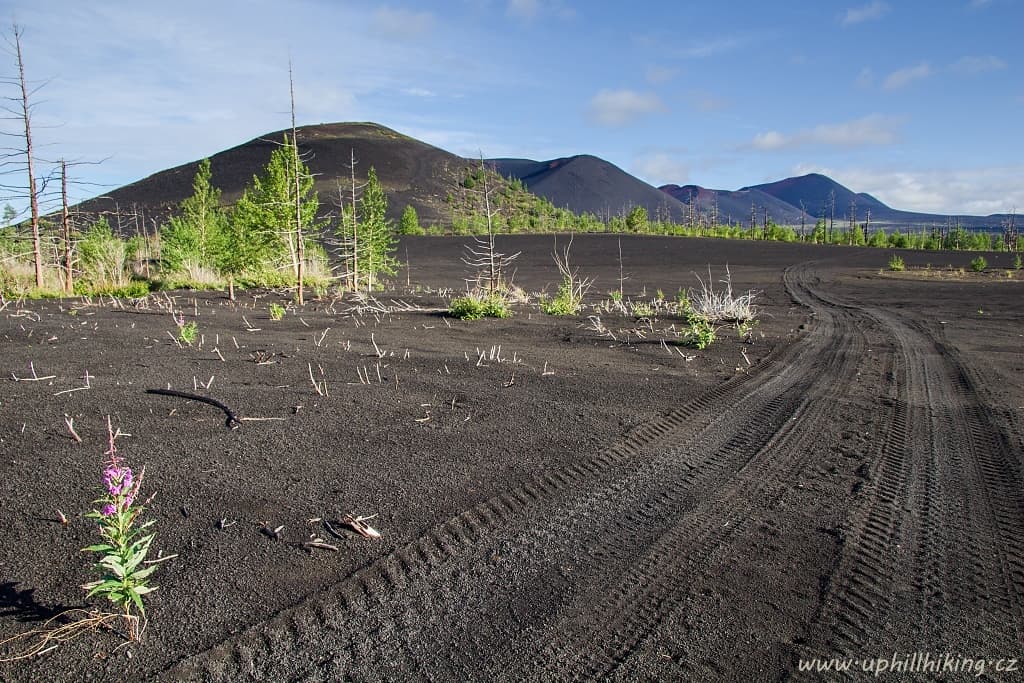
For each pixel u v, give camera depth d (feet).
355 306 42.98
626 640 7.41
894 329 35.19
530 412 16.47
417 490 11.44
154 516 10.08
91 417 14.83
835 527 10.39
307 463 12.49
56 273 52.24
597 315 39.63
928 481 12.41
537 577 8.75
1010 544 9.86
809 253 135.85
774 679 6.74
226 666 6.77
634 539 9.90
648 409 17.13
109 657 6.82
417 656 7.04
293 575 8.58
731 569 9.04
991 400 18.80
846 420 16.58
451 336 29.37
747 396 18.94
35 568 8.42
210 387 17.93
